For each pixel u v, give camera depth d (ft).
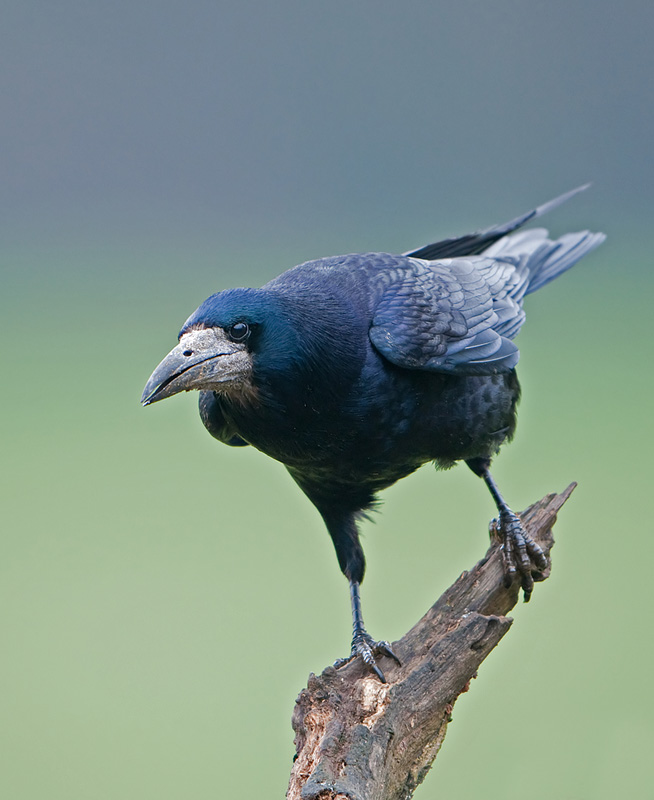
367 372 34.58
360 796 26.43
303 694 29.14
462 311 37.65
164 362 31.76
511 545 34.96
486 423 37.42
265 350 32.63
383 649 32.19
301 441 34.45
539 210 46.88
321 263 37.09
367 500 38.01
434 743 29.99
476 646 30.37
